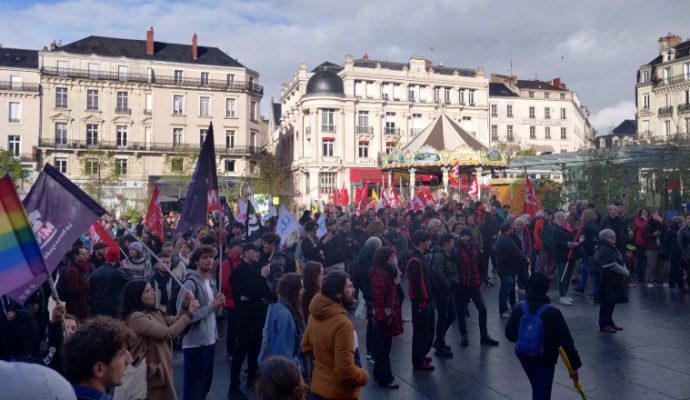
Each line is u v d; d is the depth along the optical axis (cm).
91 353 273
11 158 4497
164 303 808
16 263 367
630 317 962
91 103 5328
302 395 282
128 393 394
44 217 464
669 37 5812
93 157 4784
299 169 5888
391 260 659
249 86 5881
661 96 5631
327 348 408
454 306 806
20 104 5119
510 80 7506
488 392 624
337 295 418
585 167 2184
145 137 5478
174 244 1045
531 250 1345
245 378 716
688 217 1169
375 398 612
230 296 777
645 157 2222
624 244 1232
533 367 485
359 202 2805
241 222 1438
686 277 1284
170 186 4897
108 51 5556
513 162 2869
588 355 743
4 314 493
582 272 1205
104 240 777
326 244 1065
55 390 210
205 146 620
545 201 2208
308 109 5722
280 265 659
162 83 5497
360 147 5819
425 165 2527
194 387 534
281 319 480
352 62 5819
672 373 663
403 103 5972
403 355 783
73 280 693
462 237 817
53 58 5200
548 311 479
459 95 6303
